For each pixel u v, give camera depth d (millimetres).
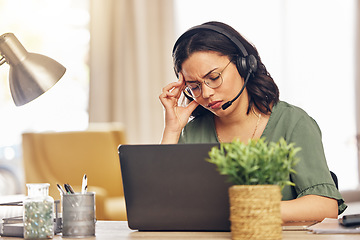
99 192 5027
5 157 6383
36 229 2006
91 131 5539
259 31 7629
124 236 2006
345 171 7938
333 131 7918
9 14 6516
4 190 6336
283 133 2703
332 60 7965
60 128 6691
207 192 2031
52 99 6672
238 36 2672
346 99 8008
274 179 1827
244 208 1773
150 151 2076
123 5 6906
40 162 5426
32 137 5461
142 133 6969
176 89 2838
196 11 7418
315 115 7828
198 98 2658
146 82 7047
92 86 6660
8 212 2723
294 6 7793
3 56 2295
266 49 7645
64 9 6793
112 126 6055
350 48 8047
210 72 2576
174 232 2080
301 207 2287
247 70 2648
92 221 2035
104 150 5496
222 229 2051
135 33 7012
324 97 7887
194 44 2588
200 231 2076
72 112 6762
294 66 7750
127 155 2096
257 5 7641
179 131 2850
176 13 7324
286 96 7664
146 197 2092
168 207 2074
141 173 2086
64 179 5445
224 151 1963
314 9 7895
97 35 6723
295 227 2070
